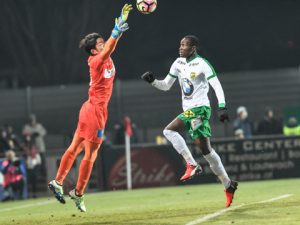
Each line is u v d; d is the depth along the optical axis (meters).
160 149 57.56
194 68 29.98
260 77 79.62
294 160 57.94
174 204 35.66
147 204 37.62
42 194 56.84
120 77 105.25
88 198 47.66
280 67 103.00
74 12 107.44
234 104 79.19
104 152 57.12
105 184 57.09
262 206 30.80
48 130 81.44
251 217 27.55
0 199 54.91
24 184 56.03
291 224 25.28
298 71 79.31
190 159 30.62
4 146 59.84
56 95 81.94
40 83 106.56
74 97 82.00
